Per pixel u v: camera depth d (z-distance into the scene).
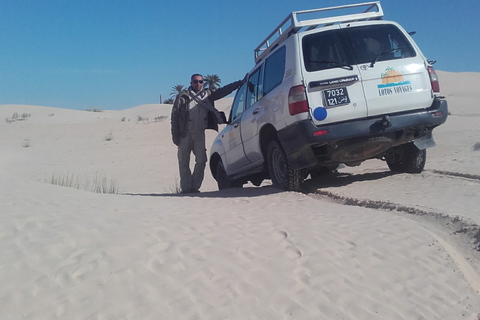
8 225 4.77
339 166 8.85
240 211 6.08
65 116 45.97
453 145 16.06
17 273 3.79
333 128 6.97
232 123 9.74
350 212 5.98
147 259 4.17
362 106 7.07
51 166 22.06
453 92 57.22
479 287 4.20
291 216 5.77
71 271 3.86
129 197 6.86
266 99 7.93
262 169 8.95
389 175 8.66
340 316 3.66
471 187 6.92
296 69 7.12
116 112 58.41
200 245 4.55
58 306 3.41
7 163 22.62
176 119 9.61
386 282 4.14
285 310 3.67
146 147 26.73
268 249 4.59
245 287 3.90
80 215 5.25
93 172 20.16
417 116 7.23
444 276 4.25
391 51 7.39
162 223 5.10
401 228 5.18
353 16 7.80
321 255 4.50
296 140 7.12
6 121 41.31
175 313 3.48
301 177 7.84
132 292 3.67
